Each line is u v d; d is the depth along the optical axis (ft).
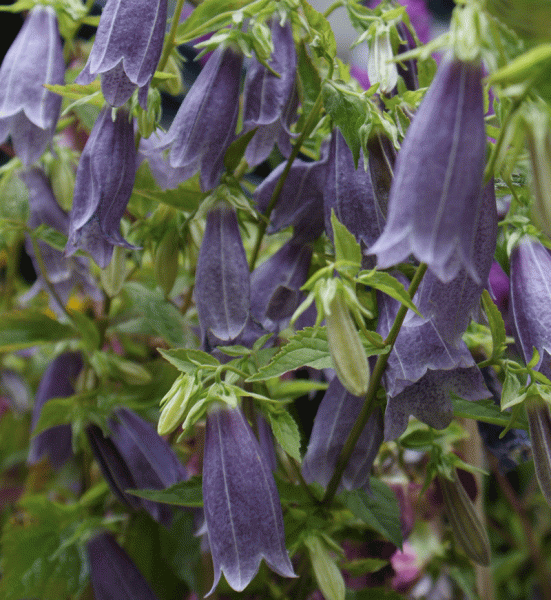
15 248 2.68
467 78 1.77
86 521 2.37
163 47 2.13
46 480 2.78
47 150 2.43
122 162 2.07
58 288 2.51
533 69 1.73
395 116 2.02
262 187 2.22
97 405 2.35
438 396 2.04
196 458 2.54
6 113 2.15
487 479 2.80
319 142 2.25
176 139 2.06
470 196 1.77
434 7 2.91
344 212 2.04
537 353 1.98
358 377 1.87
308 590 2.30
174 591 2.45
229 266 2.09
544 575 2.73
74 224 2.07
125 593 2.33
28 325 2.44
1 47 2.85
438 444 2.24
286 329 2.29
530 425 2.00
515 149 1.77
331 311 1.87
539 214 1.75
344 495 2.22
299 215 2.18
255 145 2.12
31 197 2.42
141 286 2.38
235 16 2.06
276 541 1.96
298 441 2.06
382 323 2.04
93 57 2.01
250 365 2.09
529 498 2.75
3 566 2.38
